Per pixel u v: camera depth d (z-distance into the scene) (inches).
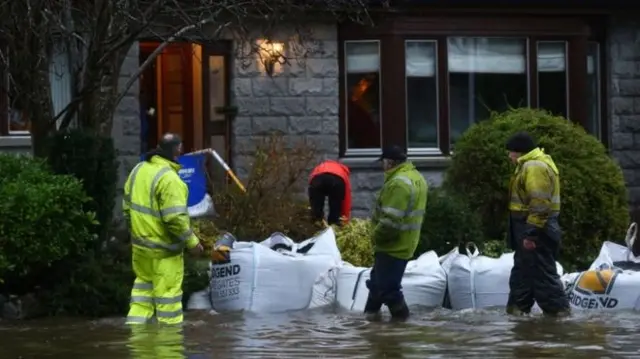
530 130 940.0
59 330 711.1
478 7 1128.8
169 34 962.1
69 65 930.7
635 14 1171.3
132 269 797.9
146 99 1122.0
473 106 1145.4
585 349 622.5
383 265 745.0
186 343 650.8
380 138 1120.2
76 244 767.7
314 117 1104.8
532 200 740.7
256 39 1073.5
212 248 836.0
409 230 741.3
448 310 789.2
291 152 978.1
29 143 1034.1
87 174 818.2
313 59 1103.0
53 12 864.9
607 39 1174.3
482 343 647.8
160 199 707.4
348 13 1025.5
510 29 1138.7
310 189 935.0
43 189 746.8
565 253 919.7
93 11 857.5
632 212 1117.1
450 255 817.5
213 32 1072.8
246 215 926.4
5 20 802.2
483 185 936.9
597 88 1181.1
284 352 618.5
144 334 686.5
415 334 683.4
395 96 1112.8
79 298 776.3
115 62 866.1
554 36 1149.7
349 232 888.3
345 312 783.7
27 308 772.6
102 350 630.5
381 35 1112.8
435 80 1132.5
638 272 777.6
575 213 914.1
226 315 768.3
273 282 790.5
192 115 1127.0
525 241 745.6
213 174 1096.2
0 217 733.3
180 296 720.3
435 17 1123.9
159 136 1125.7
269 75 1043.9
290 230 931.3
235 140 1094.4
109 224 841.5
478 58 1143.6
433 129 1136.8
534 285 750.5
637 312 761.6
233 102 1094.4
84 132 822.5
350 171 1117.1
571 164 927.7
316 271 807.7
